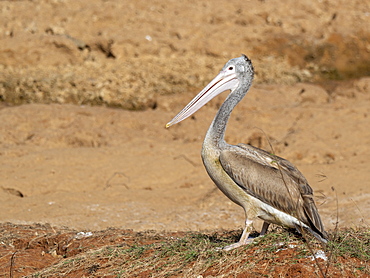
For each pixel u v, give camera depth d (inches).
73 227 414.0
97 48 987.9
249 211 276.4
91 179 530.9
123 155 594.2
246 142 677.9
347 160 608.7
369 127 712.4
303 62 1063.0
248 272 246.7
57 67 924.0
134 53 983.6
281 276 241.3
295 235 272.7
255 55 1059.3
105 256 288.7
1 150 583.2
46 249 331.3
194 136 681.6
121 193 506.6
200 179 548.1
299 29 1138.7
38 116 700.0
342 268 242.5
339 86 964.6
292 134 682.2
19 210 453.7
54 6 1133.1
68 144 637.3
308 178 546.3
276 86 896.9
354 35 1107.9
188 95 834.2
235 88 298.5
